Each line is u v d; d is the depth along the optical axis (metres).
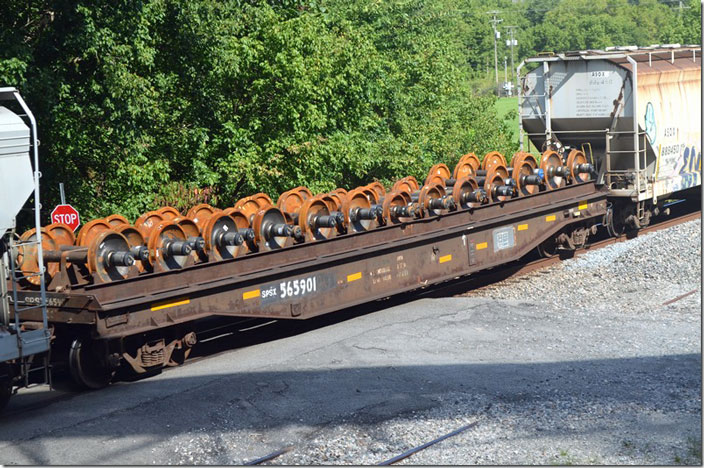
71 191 19.45
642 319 13.88
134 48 19.19
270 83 22.22
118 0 18.17
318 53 23.23
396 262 14.78
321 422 9.19
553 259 19.39
